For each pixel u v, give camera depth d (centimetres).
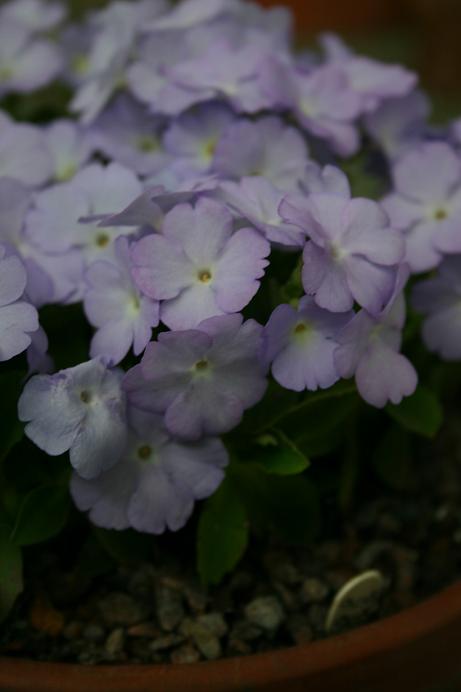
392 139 37
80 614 31
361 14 75
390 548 33
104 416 28
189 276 28
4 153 34
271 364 29
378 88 36
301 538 32
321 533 34
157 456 30
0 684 28
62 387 28
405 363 30
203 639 31
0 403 29
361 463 35
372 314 28
